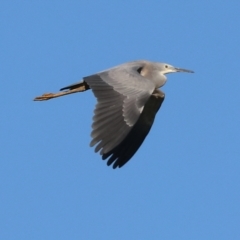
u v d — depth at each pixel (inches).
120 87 645.9
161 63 754.2
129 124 631.2
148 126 726.5
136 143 717.9
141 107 637.9
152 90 647.8
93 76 660.7
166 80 749.3
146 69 746.2
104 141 625.6
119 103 638.5
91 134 628.1
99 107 637.3
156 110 731.4
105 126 629.6
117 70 666.2
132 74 660.1
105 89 645.9
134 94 641.6
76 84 746.2
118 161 701.9
